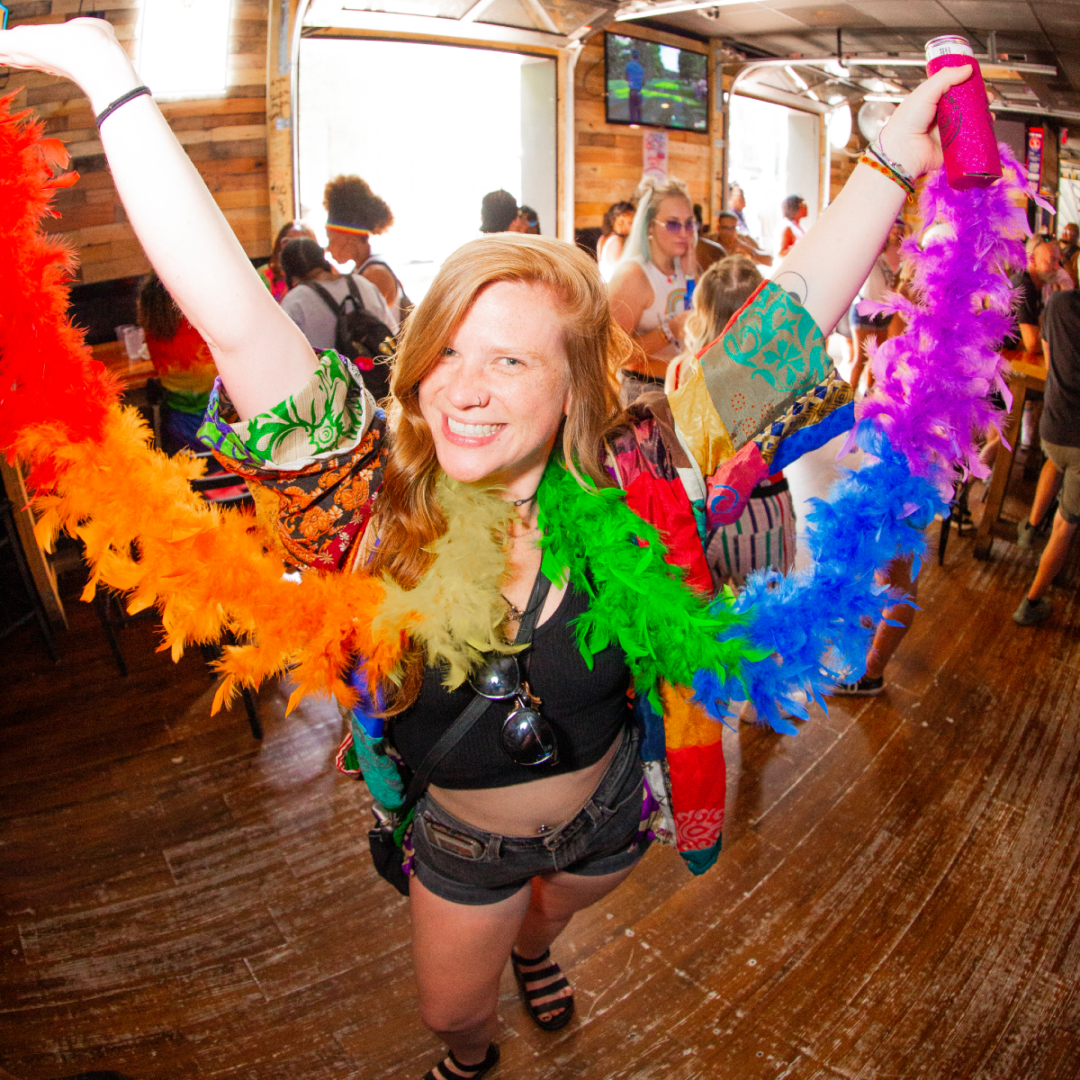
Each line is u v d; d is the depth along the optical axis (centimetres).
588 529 119
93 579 109
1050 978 204
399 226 780
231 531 113
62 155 104
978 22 654
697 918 221
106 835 255
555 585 121
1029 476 571
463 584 111
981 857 244
